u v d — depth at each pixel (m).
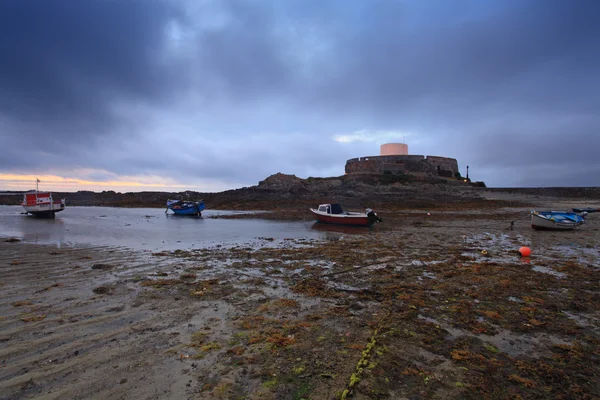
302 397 3.38
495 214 31.47
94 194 72.38
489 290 7.16
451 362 4.10
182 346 4.47
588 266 9.72
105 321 5.34
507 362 4.12
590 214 29.38
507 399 3.38
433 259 10.73
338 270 9.16
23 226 21.89
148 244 14.03
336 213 24.16
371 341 4.61
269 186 53.78
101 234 17.55
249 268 9.36
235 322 5.35
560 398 3.41
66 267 9.22
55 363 3.99
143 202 56.81
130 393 3.40
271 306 6.12
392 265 9.80
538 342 4.69
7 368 3.86
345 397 3.36
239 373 3.81
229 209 42.66
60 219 28.80
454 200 45.44
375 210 36.97
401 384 3.61
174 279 8.00
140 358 4.13
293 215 32.38
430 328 5.11
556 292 7.05
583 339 4.81
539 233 17.89
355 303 6.34
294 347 4.47
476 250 12.45
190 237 16.62
